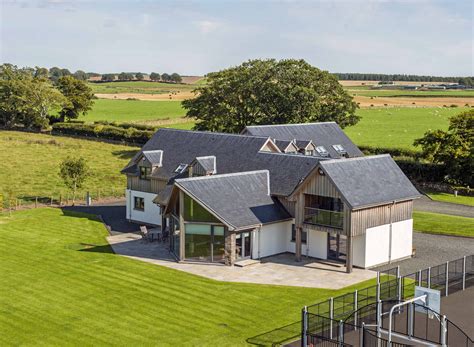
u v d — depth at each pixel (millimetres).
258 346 29344
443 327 28375
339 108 90312
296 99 85500
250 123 88500
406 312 33844
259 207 45844
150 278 40219
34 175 82688
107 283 39000
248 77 88312
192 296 36688
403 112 157875
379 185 44625
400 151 87375
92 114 155125
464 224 55094
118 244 49188
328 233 45000
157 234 50688
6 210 62125
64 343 29625
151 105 181000
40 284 38594
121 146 109812
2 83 129000
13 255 45250
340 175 43062
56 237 51125
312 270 42688
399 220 45250
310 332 30078
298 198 44312
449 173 73438
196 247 44125
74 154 100625
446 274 36969
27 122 130750
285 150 59219
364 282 39906
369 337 29578
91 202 66938
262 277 40875
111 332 31016
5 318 32844
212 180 45344
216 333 30922
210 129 91688
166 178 54469
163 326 31859
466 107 172000
